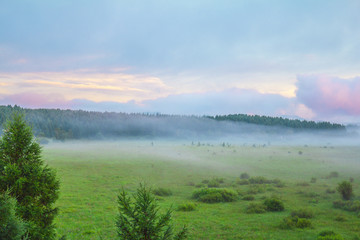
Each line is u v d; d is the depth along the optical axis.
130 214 10.77
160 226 10.86
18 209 12.77
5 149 14.43
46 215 14.08
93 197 43.88
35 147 15.12
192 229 27.14
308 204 38.34
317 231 25.83
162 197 45.06
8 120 14.88
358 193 44.53
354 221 29.12
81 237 24.62
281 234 25.45
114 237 24.59
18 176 13.54
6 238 9.72
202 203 40.72
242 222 29.91
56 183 14.74
